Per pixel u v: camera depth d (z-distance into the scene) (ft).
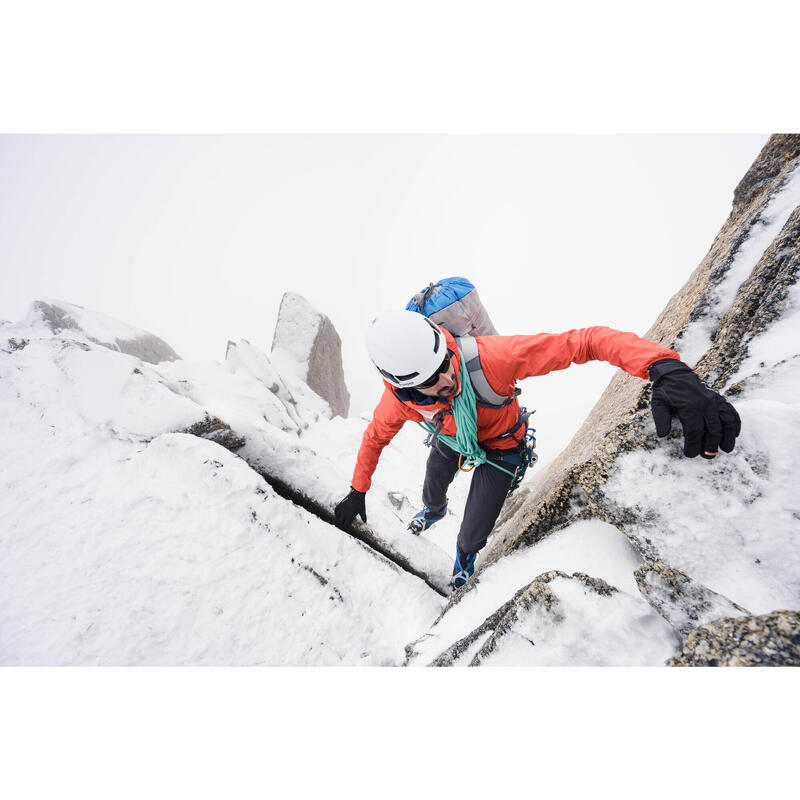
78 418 8.27
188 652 5.71
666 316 7.39
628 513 4.19
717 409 3.52
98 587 5.96
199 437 8.30
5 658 5.21
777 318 4.07
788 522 3.47
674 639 3.76
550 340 5.07
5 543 6.26
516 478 7.07
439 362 4.94
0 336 9.30
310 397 26.71
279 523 7.46
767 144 6.04
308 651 6.30
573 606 4.19
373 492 15.19
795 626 2.91
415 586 7.98
